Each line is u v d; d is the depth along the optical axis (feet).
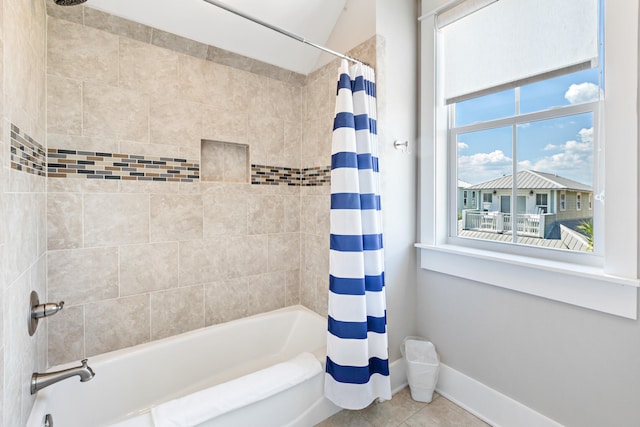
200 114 5.65
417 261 5.86
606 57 3.47
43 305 3.49
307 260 6.91
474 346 4.97
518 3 4.37
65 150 4.44
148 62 5.08
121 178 4.90
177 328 5.52
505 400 4.53
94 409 4.41
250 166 6.31
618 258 3.44
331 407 4.78
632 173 3.33
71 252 4.53
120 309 4.96
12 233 2.70
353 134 4.53
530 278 4.18
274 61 6.29
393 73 5.34
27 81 3.28
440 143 5.50
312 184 6.72
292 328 6.63
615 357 3.52
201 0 4.96
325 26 5.98
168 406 3.45
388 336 5.44
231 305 6.16
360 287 4.41
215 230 5.92
